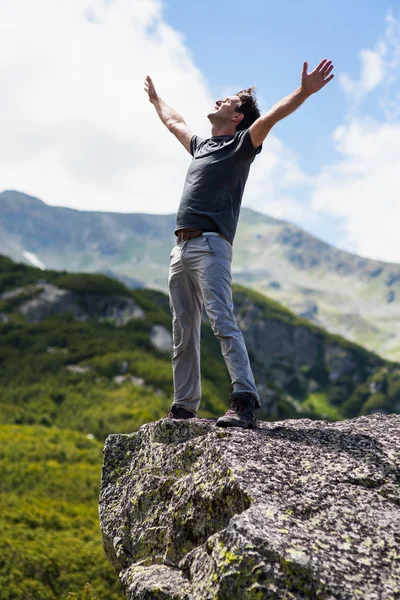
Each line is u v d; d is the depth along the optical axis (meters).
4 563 21.36
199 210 5.34
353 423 5.47
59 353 105.94
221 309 5.21
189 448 4.86
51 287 131.75
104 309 129.38
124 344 111.50
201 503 4.30
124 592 4.62
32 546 23.20
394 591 3.34
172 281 5.69
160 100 6.43
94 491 39.03
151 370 100.75
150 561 4.59
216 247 5.29
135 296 136.00
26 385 93.06
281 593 3.35
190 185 5.44
